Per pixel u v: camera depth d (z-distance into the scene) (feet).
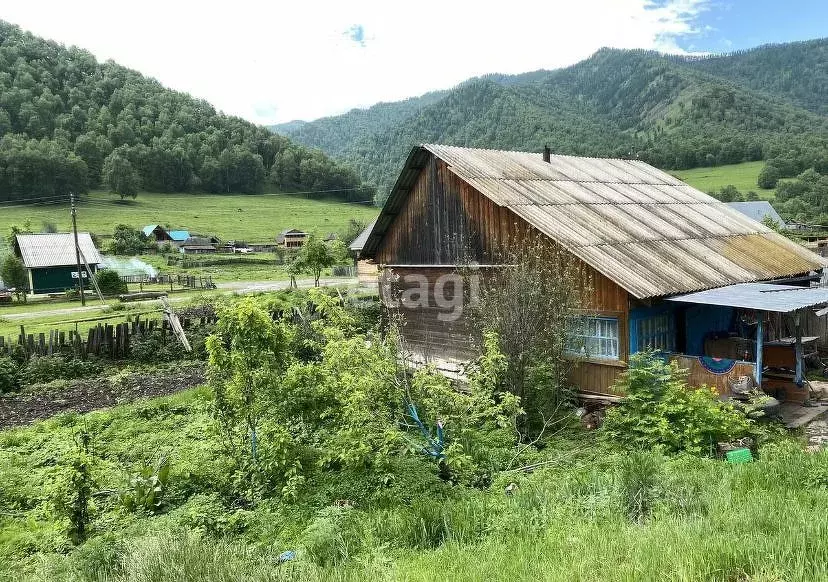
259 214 434.30
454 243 53.83
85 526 29.37
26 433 46.19
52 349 68.69
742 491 24.54
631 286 38.75
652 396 35.12
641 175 72.79
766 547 16.70
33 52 566.77
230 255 261.85
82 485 29.66
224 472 34.65
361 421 31.83
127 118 530.68
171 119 563.48
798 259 58.59
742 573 15.93
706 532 19.01
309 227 384.47
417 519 25.48
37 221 336.08
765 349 44.70
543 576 17.79
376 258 63.93
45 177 406.82
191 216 404.77
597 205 54.80
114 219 366.43
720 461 30.14
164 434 43.68
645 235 50.31
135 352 71.92
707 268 47.44
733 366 38.14
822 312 50.06
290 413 34.14
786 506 20.89
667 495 24.49
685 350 45.91
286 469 32.63
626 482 25.72
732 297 40.19
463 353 52.95
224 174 524.11
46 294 149.07
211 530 28.37
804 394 41.11
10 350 66.74
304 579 19.79
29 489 35.53
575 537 20.65
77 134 497.87
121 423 47.24
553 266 42.45
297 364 35.50
